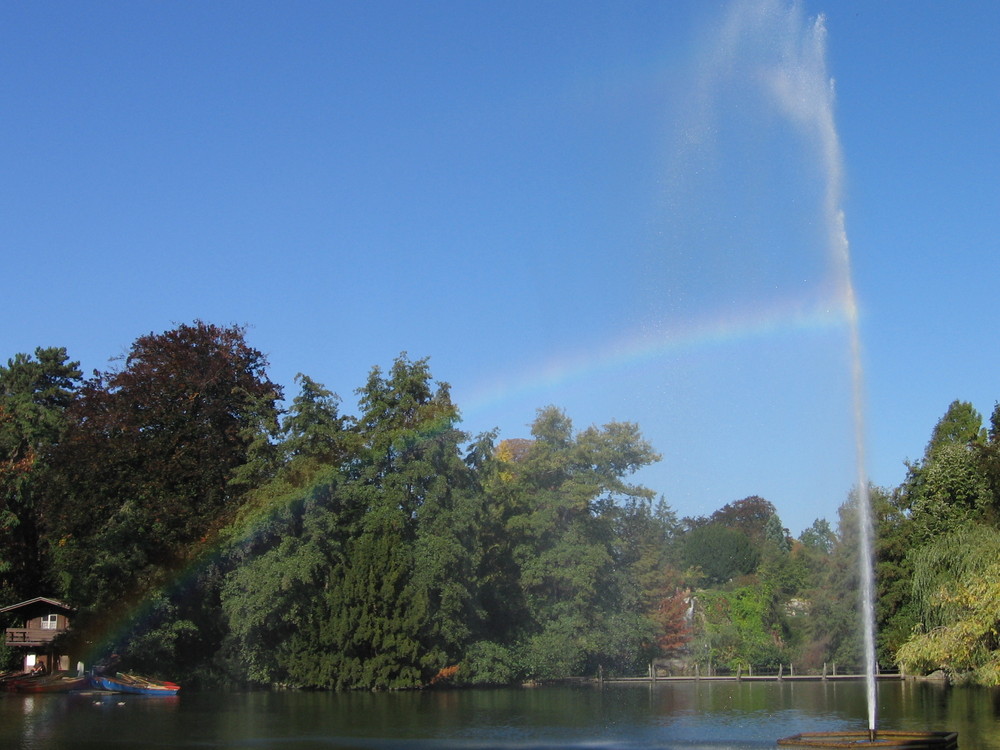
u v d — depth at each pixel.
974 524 49.94
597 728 34.88
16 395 84.50
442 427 63.16
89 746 30.50
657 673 71.69
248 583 57.91
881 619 66.12
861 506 30.34
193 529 61.81
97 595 60.41
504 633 64.06
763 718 37.97
